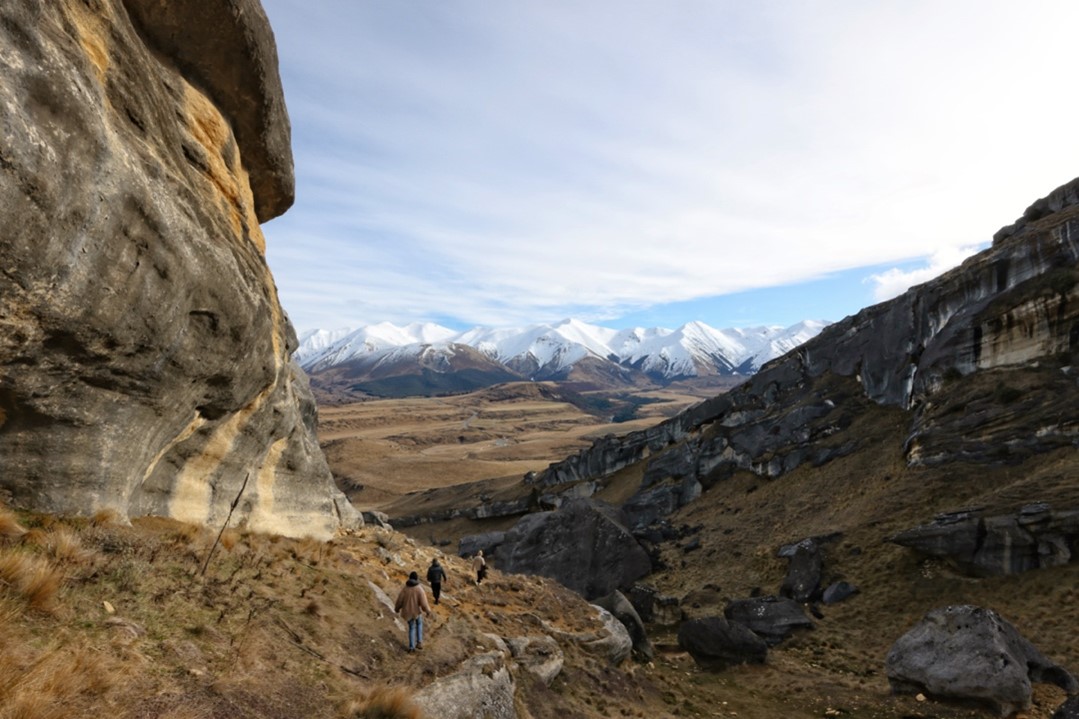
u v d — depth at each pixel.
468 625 16.97
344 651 11.11
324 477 24.84
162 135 11.47
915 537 36.25
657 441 90.44
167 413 12.30
